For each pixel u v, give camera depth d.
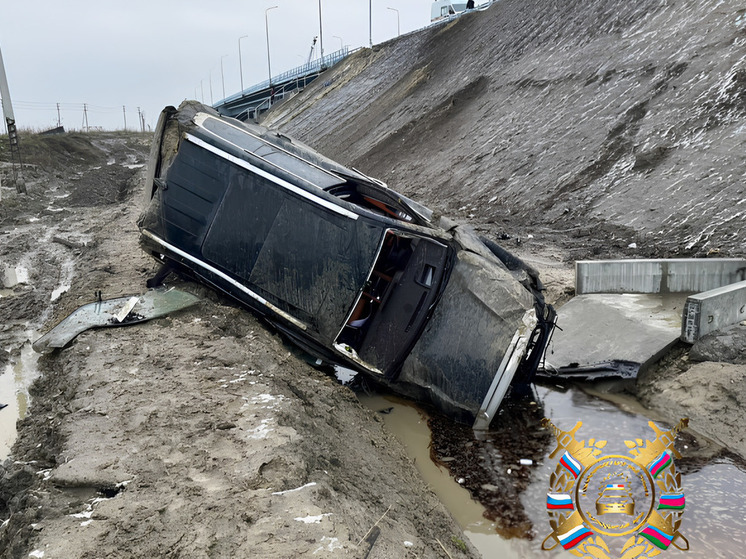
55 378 5.76
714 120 13.97
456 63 30.97
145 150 49.25
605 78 18.67
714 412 5.56
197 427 4.23
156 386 4.93
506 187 17.36
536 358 6.25
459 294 5.91
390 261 6.61
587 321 8.04
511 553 3.96
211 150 6.56
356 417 5.44
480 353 5.64
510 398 6.41
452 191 19.17
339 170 7.30
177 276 7.94
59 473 3.65
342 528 3.20
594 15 22.83
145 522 3.18
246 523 3.18
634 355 6.69
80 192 24.64
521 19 28.28
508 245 12.83
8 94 22.31
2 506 3.95
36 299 9.48
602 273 8.88
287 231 6.07
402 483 4.48
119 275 9.80
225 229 6.39
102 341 6.01
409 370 6.00
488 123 22.12
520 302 5.59
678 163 13.68
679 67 16.41
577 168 16.03
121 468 3.71
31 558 2.93
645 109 16.14
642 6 20.75
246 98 76.00
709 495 4.44
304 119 47.34
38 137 38.22
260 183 6.25
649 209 12.89
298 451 3.91
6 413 5.69
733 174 12.23
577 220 14.02
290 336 6.34
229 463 3.75
